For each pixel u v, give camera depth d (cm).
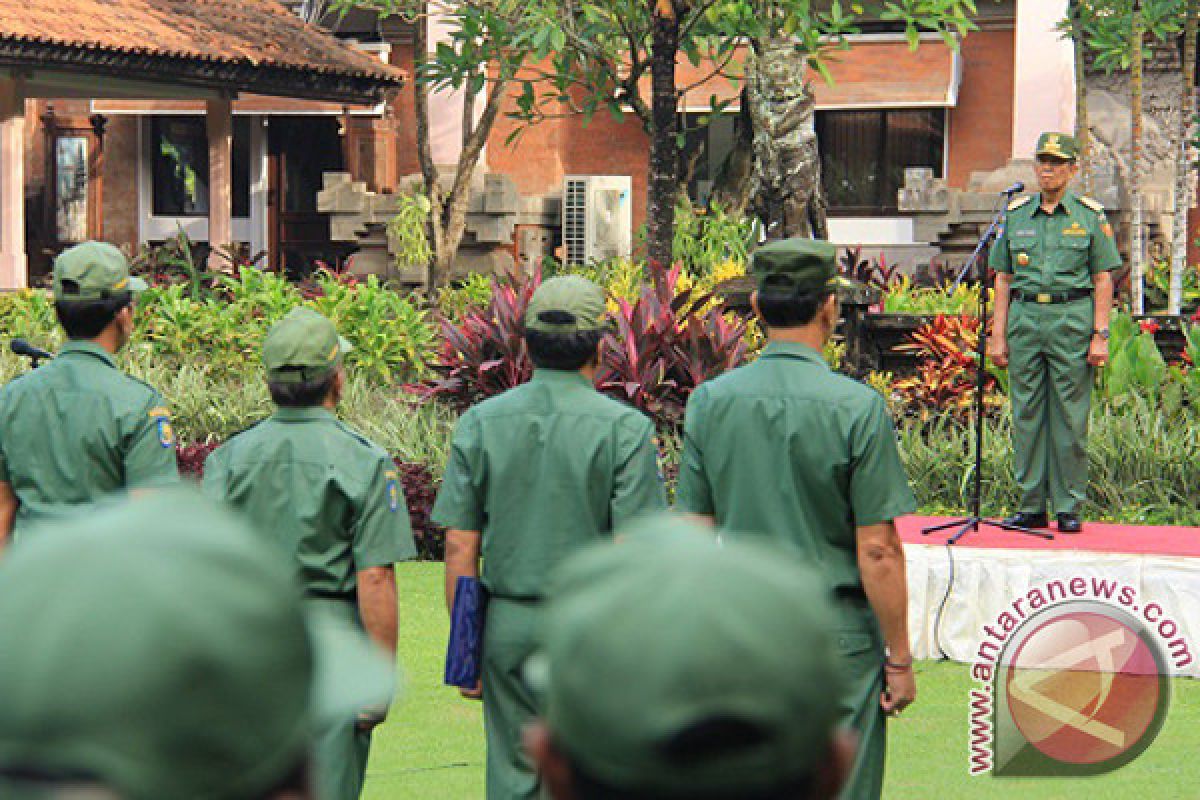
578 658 79
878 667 391
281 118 2556
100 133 2573
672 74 1284
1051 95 2228
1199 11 1712
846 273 1712
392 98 2411
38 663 67
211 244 2131
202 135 2603
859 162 2388
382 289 1570
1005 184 2153
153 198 2605
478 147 2034
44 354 457
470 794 555
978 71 2347
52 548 70
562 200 2366
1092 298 747
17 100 1905
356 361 1442
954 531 762
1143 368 1109
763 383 393
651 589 79
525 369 1143
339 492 383
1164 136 2348
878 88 2303
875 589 383
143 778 68
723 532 398
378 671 112
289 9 2538
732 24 1329
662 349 1086
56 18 1888
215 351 1497
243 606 72
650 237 1294
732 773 79
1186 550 705
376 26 2497
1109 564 704
